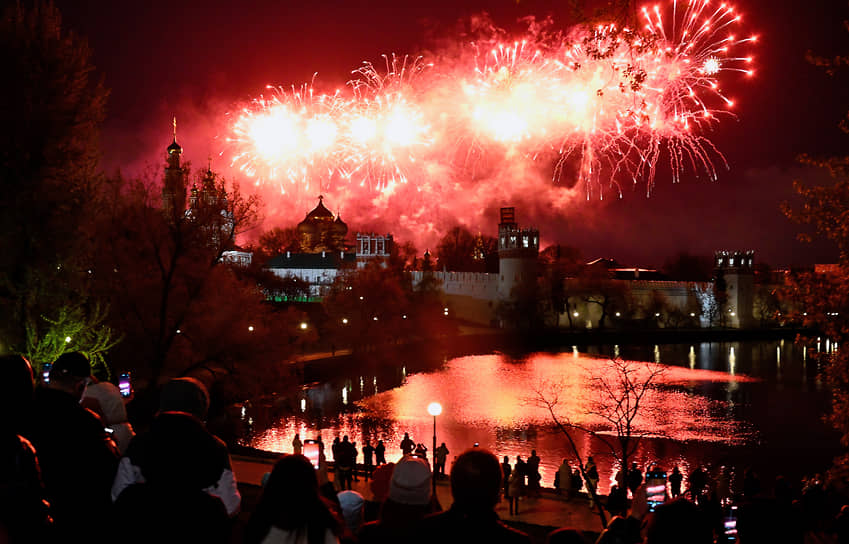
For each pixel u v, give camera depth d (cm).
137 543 446
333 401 6366
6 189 2575
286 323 4266
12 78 2631
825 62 1588
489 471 463
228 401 5316
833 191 1681
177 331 3938
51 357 2609
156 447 470
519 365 9244
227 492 548
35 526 484
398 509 548
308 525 478
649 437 4894
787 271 1852
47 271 2628
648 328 15588
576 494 2792
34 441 599
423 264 18162
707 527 460
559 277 14950
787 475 3906
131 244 3725
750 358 10394
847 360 1753
